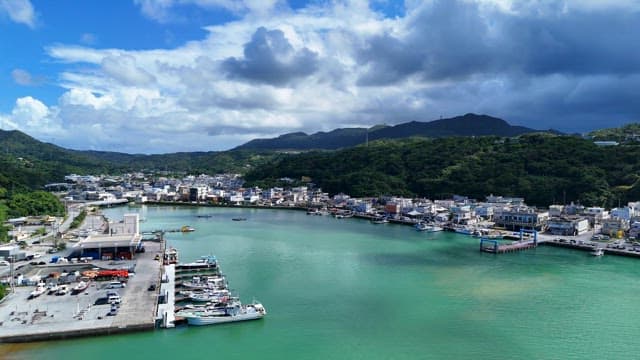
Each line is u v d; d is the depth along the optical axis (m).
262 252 173.62
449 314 102.44
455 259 162.88
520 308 106.75
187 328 91.88
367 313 102.88
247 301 110.81
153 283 117.25
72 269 132.75
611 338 89.81
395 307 107.06
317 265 150.50
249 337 88.69
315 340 87.75
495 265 153.00
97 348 81.56
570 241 193.38
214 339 87.25
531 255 171.88
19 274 124.25
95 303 99.94
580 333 92.19
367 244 194.62
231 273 138.50
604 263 157.25
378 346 85.44
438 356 81.56
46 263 139.75
